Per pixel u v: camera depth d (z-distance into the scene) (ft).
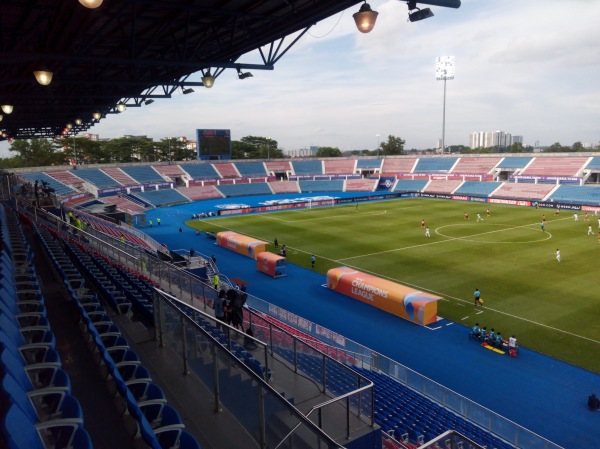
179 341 29.68
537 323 84.33
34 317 32.45
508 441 50.08
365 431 25.72
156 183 296.92
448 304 95.76
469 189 300.40
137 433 20.81
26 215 92.22
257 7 42.45
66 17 38.50
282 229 187.83
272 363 35.35
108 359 22.99
